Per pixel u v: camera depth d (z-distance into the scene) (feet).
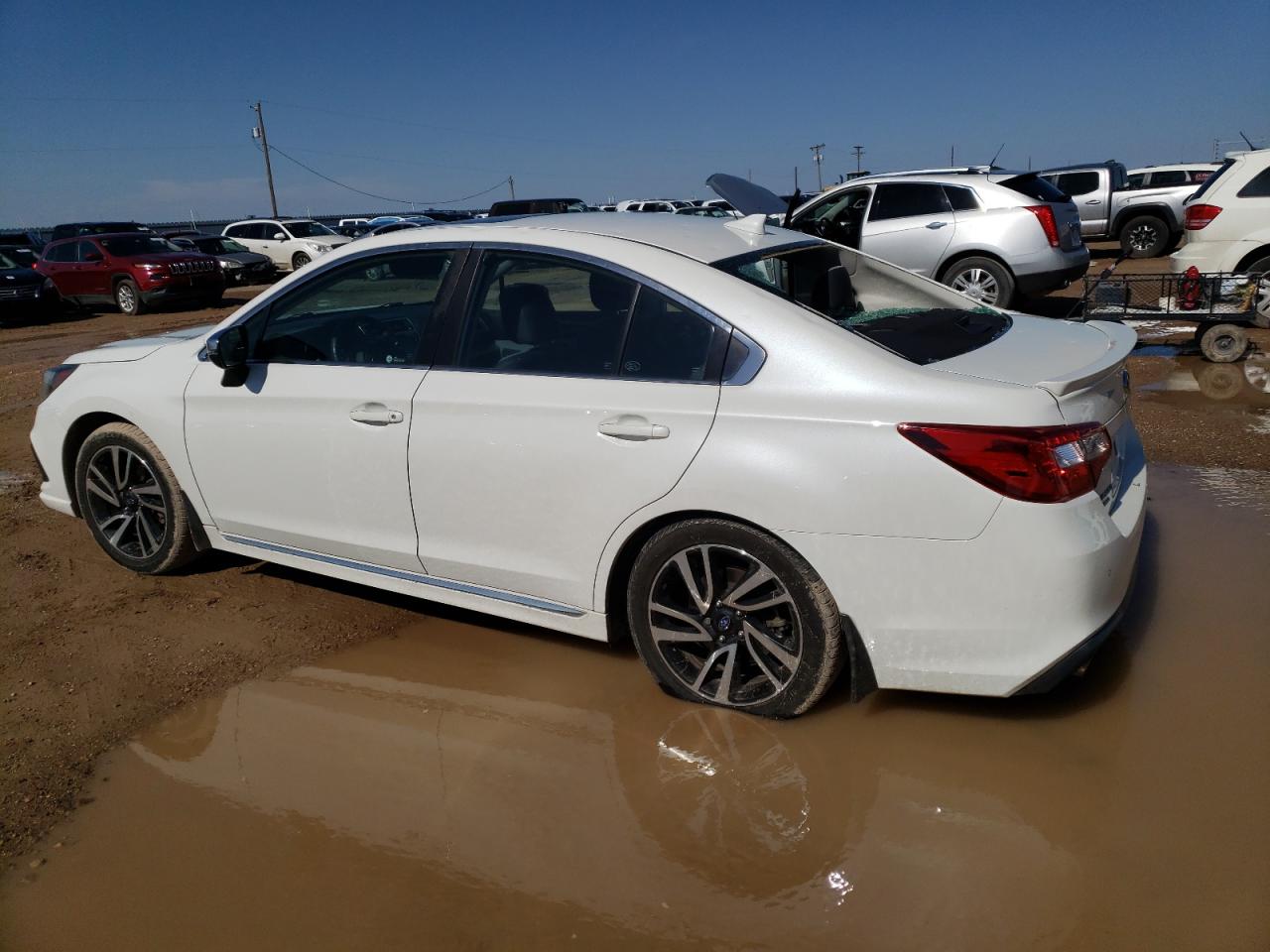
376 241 12.04
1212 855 7.77
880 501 8.82
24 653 12.20
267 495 12.69
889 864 7.90
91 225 84.58
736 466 9.28
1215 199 27.68
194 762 9.87
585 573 10.46
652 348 10.00
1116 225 60.44
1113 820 8.25
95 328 52.06
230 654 12.10
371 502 11.75
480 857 8.26
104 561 15.23
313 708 10.83
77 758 9.95
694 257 10.28
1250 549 13.41
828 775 9.09
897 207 33.96
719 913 7.46
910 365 9.11
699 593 10.01
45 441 14.89
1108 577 8.79
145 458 13.82
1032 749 9.29
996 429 8.48
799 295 10.42
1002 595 8.64
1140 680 10.32
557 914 7.55
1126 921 7.14
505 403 10.58
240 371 12.55
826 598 9.34
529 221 11.68
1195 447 18.29
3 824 8.93
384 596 13.74
